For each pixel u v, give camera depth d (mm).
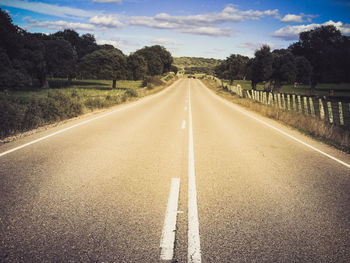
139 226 3133
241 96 34562
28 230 2957
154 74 82812
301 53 39375
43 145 6934
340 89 55062
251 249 2779
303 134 10672
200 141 8273
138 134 8961
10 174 4691
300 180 5027
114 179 4672
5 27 31906
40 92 33656
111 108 17281
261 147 7812
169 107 19141
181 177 4926
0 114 8344
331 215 3615
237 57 53312
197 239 2920
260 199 4055
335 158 6941
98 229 3035
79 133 8703
